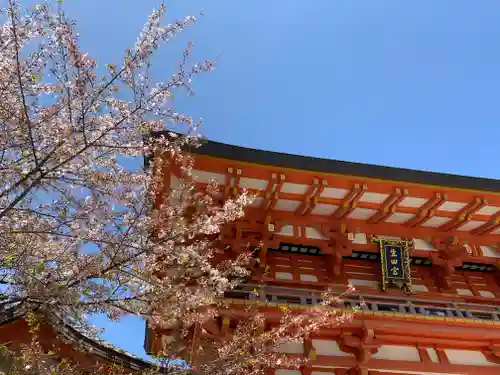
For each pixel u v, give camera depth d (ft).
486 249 65.21
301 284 57.11
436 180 57.21
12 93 26.37
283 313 43.73
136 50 26.71
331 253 58.90
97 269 26.61
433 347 50.19
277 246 57.41
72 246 27.53
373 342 47.11
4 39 25.62
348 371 47.67
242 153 50.83
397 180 55.83
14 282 26.61
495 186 58.54
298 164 52.90
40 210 27.37
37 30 25.86
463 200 59.21
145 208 29.19
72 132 25.46
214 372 30.66
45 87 27.07
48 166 25.21
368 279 60.54
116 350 42.98
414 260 63.41
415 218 61.31
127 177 29.17
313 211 59.67
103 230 27.78
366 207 59.57
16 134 25.91
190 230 30.01
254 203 57.52
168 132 34.30
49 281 25.41
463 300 61.46
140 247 27.04
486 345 50.39
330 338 48.47
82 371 37.60
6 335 36.40
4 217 25.99
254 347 35.73
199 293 29.63
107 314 27.84
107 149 28.02
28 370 28.43
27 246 26.81
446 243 63.10
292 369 46.39
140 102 27.43
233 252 55.57
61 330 27.27
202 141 41.27
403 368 47.78
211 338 41.14
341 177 54.54
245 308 43.11
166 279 29.32
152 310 27.71
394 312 47.85
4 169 25.04
